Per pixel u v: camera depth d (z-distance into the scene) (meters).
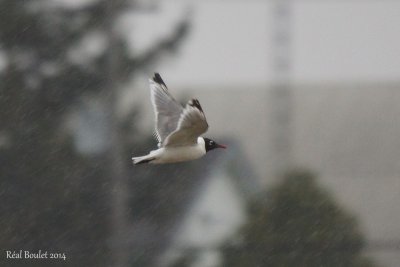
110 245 18.42
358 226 17.39
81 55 19.89
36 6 20.19
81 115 19.45
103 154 18.95
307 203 17.52
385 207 17.62
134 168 19.02
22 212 18.84
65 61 19.95
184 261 17.92
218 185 18.62
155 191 19.00
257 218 17.52
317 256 17.14
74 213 18.72
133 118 19.11
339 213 17.50
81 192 18.80
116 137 18.92
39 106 19.84
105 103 19.16
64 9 20.05
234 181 18.48
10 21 20.06
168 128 11.15
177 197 18.97
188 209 18.86
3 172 19.17
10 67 20.05
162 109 11.20
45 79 19.97
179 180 18.97
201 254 17.81
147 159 11.18
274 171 18.22
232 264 17.41
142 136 19.08
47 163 19.19
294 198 17.64
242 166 18.61
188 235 18.36
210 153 18.91
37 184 18.97
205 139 11.92
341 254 17.16
